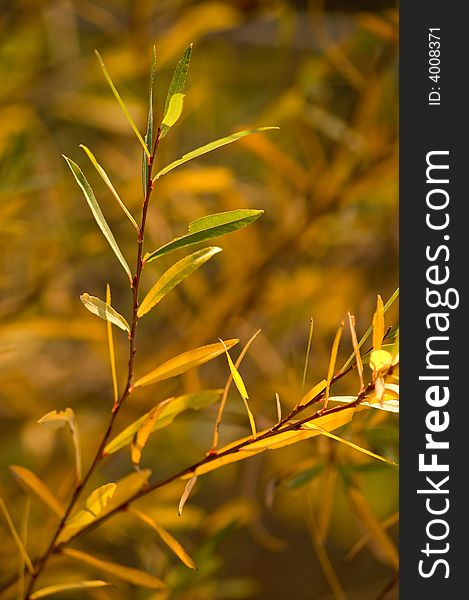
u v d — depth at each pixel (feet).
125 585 3.48
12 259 4.16
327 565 3.10
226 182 3.63
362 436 3.01
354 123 3.79
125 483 2.73
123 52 4.17
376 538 3.02
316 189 3.85
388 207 3.96
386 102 3.81
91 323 3.85
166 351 3.99
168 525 3.35
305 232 3.93
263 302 4.07
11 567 3.53
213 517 3.66
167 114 2.41
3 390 3.82
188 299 4.12
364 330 4.01
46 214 3.93
